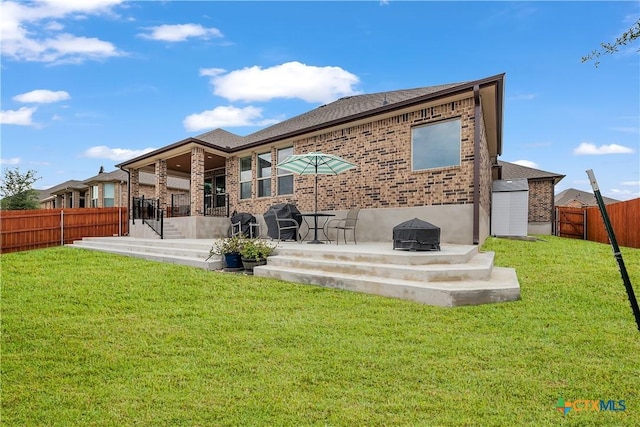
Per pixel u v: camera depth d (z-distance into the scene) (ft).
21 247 48.44
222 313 18.01
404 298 19.21
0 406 10.09
